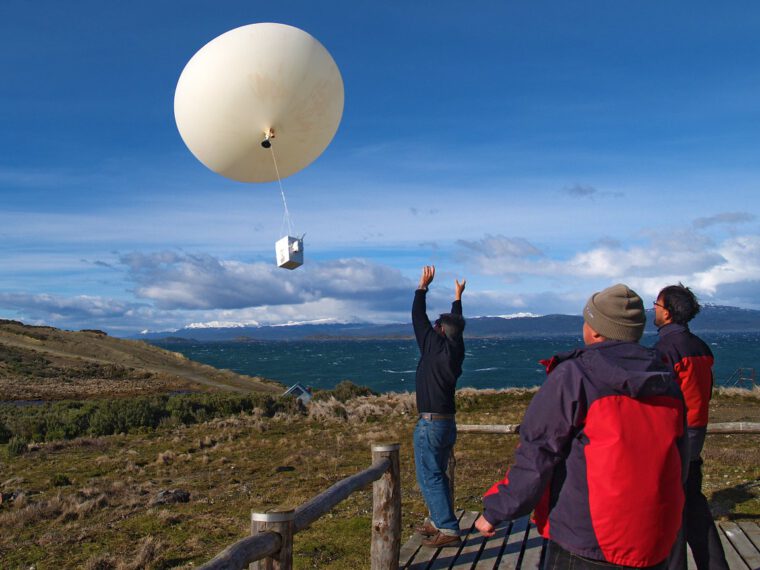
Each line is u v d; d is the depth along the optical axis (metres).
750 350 155.75
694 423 3.89
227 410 21.91
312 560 5.91
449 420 4.86
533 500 2.43
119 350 80.19
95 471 12.51
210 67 6.46
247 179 7.33
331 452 13.62
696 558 3.93
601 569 2.35
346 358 170.00
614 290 2.58
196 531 7.55
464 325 4.99
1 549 7.18
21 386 49.78
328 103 6.87
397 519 4.49
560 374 2.46
